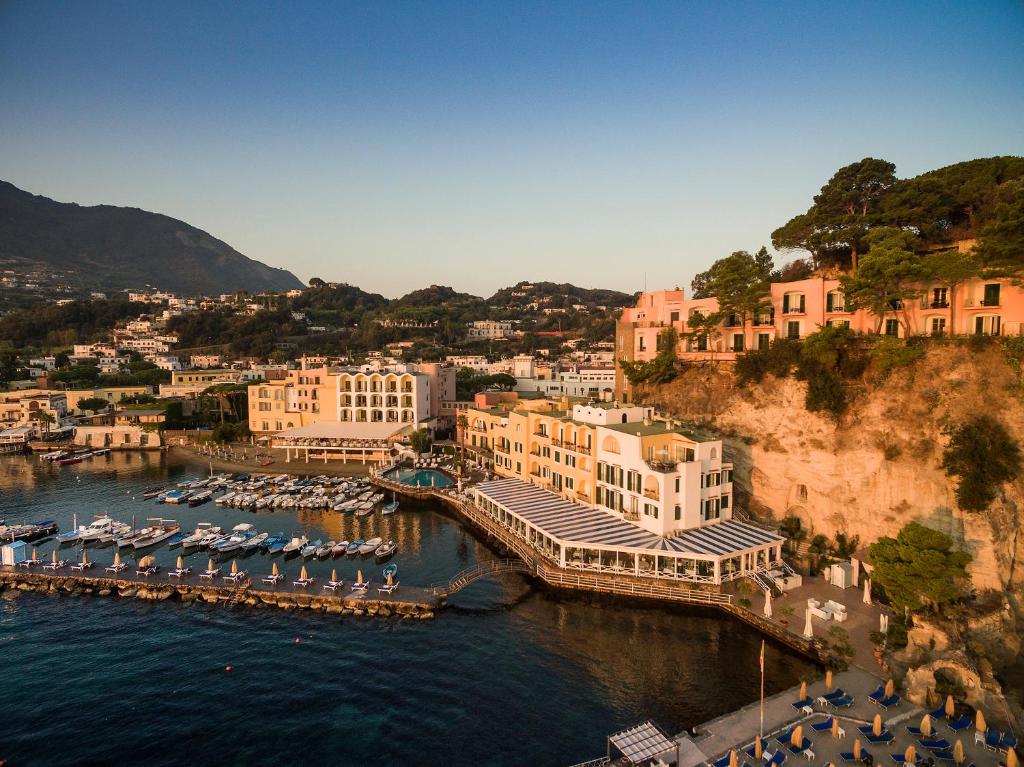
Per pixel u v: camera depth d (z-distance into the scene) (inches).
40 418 7175.2
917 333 3026.6
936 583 2070.6
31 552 3585.1
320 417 6560.0
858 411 2930.6
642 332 4402.1
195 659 2425.0
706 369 3850.9
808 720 1846.7
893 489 2748.5
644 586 2753.4
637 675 2230.6
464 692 2167.8
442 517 4237.2
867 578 2714.1
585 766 1745.8
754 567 2800.2
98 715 2079.2
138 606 2883.9
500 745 1881.2
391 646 2493.8
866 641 2255.2
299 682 2253.9
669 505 2908.5
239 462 5920.3
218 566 3348.9
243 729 1995.6
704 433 3580.2
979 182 3176.7
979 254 2719.0
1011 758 1557.6
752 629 2471.7
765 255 4089.6
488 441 5216.5
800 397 3164.4
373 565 3341.5
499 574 3110.2
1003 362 2568.9
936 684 1899.6
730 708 2010.3
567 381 7706.7
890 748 1696.6
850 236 3494.1
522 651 2425.0
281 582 3046.3
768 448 3260.3
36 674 2331.4
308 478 5221.5
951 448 2546.8
